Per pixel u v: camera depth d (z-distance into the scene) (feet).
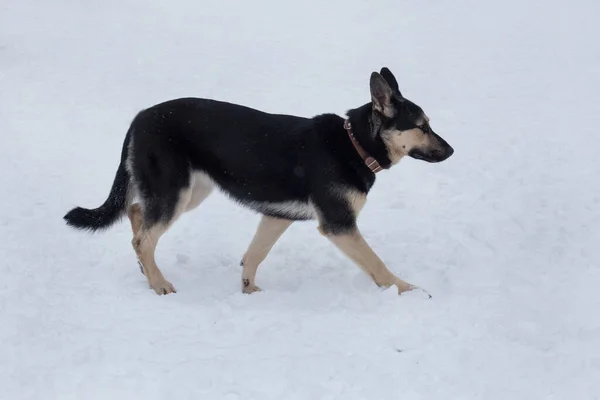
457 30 52.70
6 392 15.70
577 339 18.06
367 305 20.06
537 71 43.98
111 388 15.75
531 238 24.59
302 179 20.63
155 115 20.98
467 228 25.66
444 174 31.07
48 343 17.81
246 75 45.55
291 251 24.66
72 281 21.85
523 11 56.08
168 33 54.13
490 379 16.42
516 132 35.29
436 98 40.73
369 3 60.29
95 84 43.98
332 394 15.72
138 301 20.39
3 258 23.50
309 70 46.24
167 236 25.96
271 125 21.01
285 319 19.15
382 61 47.42
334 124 20.79
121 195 21.97
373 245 24.80
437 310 19.69
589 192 28.27
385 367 16.89
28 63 47.21
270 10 59.41
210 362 16.84
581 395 15.71
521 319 19.13
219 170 21.18
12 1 61.62
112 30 54.85
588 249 23.32
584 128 35.22
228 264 23.86
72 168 32.53
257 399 15.48
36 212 27.89
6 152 33.96
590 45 47.93
